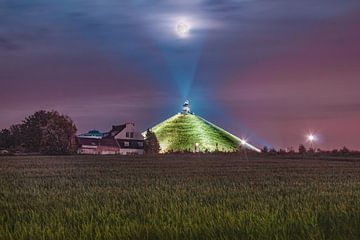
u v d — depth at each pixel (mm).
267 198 22734
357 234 12383
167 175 45688
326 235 12336
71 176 44031
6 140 145125
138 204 20328
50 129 145000
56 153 137125
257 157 109500
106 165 67812
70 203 20562
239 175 46188
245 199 22297
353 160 93250
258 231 12648
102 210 17234
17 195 24922
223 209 17312
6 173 48688
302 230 12617
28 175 45469
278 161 86375
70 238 12234
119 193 25859
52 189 29203
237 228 13086
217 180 38625
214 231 12695
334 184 34750
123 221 14609
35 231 12891
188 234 12430
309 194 25359
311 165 70875
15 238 12273
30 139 144125
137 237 12328
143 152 172375
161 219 14766
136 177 42500
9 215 16812
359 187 31703
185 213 16156
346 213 15984
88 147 163000
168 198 22375
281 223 13805
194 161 84750
